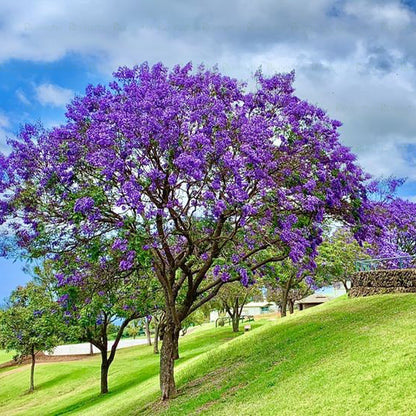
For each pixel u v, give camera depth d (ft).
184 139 52.70
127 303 74.02
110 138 50.11
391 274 78.74
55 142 54.80
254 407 39.91
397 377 34.32
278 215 51.72
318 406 34.22
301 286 137.59
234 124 53.88
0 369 179.73
